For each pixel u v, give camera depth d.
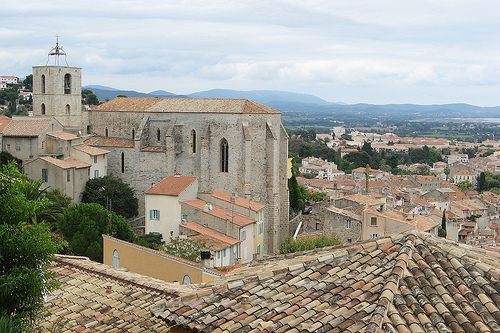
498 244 170.25
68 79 147.00
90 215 92.50
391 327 18.41
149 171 129.75
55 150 123.69
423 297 19.89
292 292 21.58
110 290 36.94
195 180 105.81
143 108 133.62
